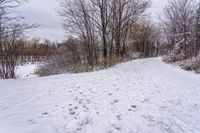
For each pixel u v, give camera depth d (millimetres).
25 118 4234
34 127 3812
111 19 22172
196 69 13586
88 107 5180
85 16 21984
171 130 4250
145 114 4980
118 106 5410
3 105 4992
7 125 3826
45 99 5648
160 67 16609
